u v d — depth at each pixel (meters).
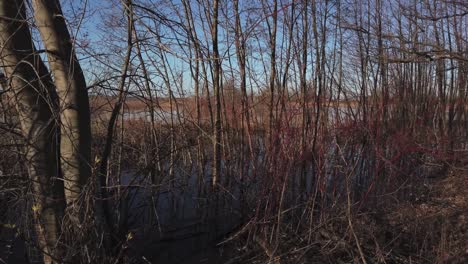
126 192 5.08
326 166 5.32
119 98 4.42
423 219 5.58
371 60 7.72
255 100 6.54
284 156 5.22
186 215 6.25
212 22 6.11
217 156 6.07
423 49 9.27
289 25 6.46
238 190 6.26
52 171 3.77
